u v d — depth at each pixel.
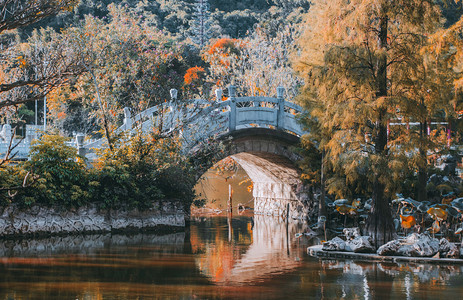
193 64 61.97
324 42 22.39
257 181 33.16
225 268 14.30
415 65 16.58
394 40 16.98
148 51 28.94
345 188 22.20
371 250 16.48
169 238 19.97
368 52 16.70
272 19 68.75
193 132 23.06
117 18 31.83
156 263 14.77
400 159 16.19
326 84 16.98
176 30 96.75
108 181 20.81
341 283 12.49
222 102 24.56
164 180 22.12
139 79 26.11
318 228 23.77
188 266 14.47
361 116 15.94
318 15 23.25
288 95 40.72
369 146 17.00
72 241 18.19
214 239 20.28
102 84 25.20
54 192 19.36
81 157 20.48
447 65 21.30
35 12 10.93
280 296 11.18
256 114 25.81
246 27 95.94
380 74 16.77
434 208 17.91
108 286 11.84
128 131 22.12
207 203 35.19
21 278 12.40
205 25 91.19
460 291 11.67
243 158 30.09
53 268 13.66
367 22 16.48
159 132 22.17
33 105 51.72
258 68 41.84
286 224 26.14
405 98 16.03
